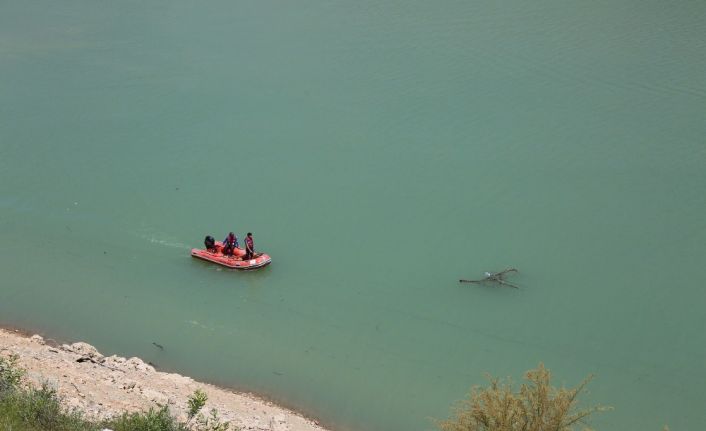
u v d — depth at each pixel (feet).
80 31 256.73
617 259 134.92
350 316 123.13
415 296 128.26
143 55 233.35
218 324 120.88
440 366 111.34
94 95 209.36
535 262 134.82
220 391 101.60
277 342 116.57
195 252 139.33
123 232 147.74
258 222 149.28
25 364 78.43
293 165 170.09
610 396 105.40
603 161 164.86
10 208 154.92
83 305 124.77
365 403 102.89
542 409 69.72
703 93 188.44
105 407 70.49
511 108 188.55
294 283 131.75
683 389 106.63
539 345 115.85
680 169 160.56
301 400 103.04
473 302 126.31
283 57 225.76
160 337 116.78
